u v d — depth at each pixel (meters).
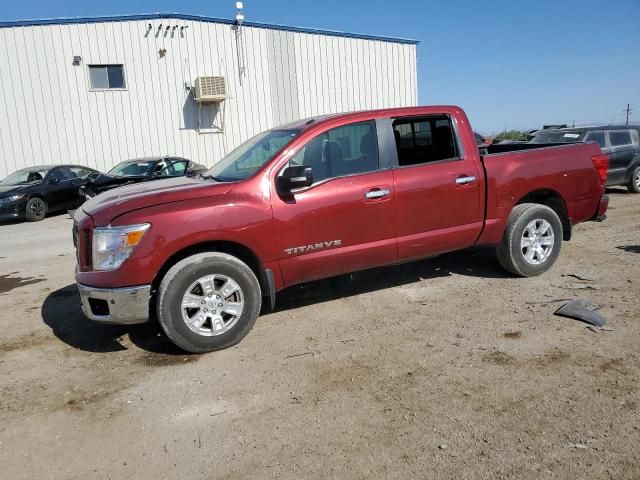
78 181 15.26
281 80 20.59
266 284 4.58
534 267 5.82
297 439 3.06
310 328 4.77
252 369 4.01
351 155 4.90
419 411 3.28
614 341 4.11
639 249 6.95
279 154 4.62
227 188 4.43
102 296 4.11
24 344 4.75
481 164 5.44
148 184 5.13
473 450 2.87
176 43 19.00
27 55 17.56
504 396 3.40
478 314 4.86
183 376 3.96
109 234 4.11
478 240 5.54
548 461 2.74
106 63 18.31
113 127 18.69
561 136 12.42
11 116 17.64
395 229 5.02
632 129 12.67
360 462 2.82
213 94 19.00
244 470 2.81
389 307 5.20
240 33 19.78
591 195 6.11
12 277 7.40
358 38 21.61
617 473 2.63
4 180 14.82
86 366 4.22
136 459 2.97
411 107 5.23
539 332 4.36
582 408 3.21
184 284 4.17
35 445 3.15
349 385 3.67
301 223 4.60
